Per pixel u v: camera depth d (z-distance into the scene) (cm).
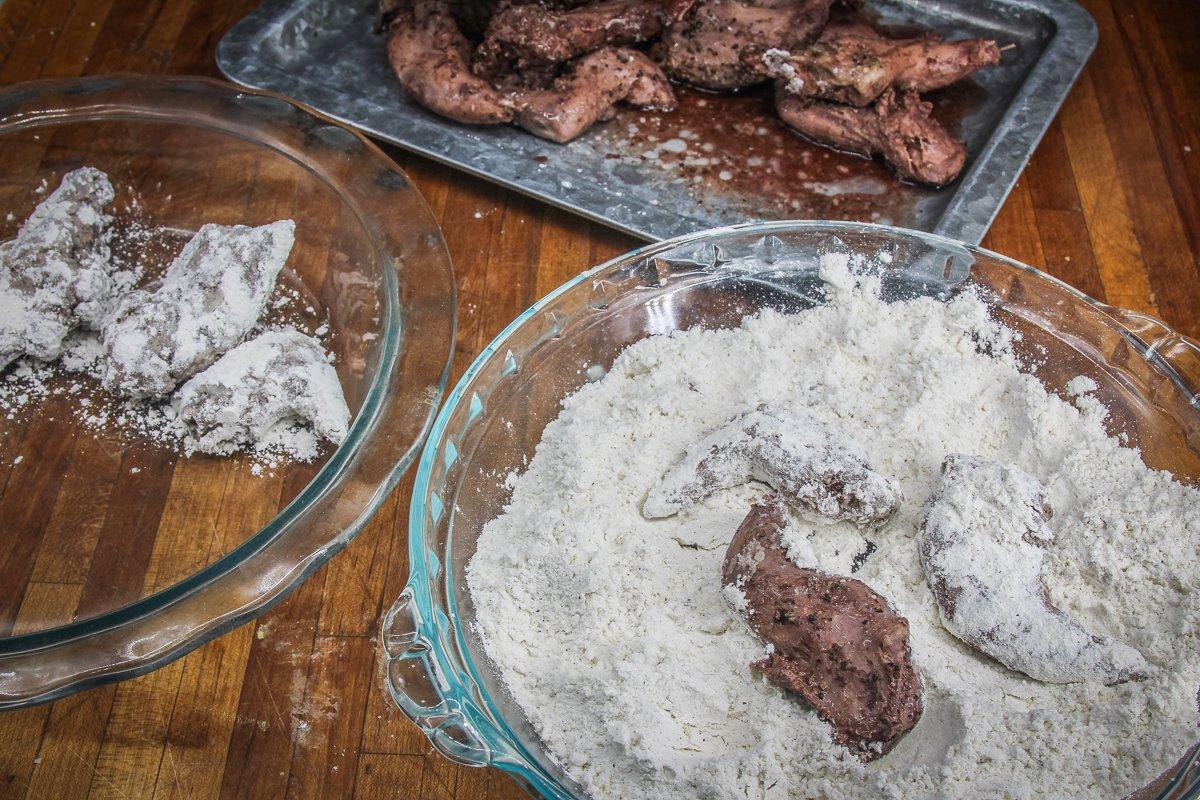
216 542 52
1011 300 51
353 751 49
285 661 50
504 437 50
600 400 51
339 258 57
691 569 47
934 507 46
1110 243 60
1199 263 59
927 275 52
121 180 61
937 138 60
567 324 51
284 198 59
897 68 61
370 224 55
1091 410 49
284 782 48
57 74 67
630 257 51
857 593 44
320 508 47
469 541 48
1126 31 67
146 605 46
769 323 52
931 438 49
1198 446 48
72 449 55
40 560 52
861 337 51
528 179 60
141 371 54
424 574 44
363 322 55
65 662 45
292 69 66
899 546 47
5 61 68
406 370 50
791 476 47
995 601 44
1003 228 60
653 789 42
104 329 56
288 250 57
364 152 58
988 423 50
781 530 45
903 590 46
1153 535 45
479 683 44
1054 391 50
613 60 63
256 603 46
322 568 52
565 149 63
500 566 47
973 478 47
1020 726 42
